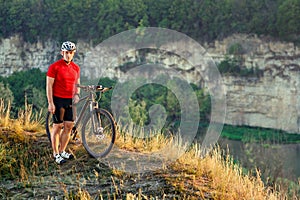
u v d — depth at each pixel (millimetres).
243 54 54312
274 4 55000
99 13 54344
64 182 5016
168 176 5195
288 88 51094
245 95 52719
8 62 55312
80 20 54281
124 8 54844
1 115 6914
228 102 53031
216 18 57219
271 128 50281
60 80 5152
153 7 57750
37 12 55469
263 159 21734
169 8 58281
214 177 5348
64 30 54969
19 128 6258
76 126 5547
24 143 5938
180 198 4773
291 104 50594
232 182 5387
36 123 6805
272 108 51406
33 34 55438
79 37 54469
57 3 55562
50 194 4781
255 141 42438
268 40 53406
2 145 5695
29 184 4969
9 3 55344
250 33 55156
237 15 56594
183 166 5516
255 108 52062
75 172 5246
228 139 43469
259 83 52469
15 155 5617
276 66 52469
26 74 51281
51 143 5789
